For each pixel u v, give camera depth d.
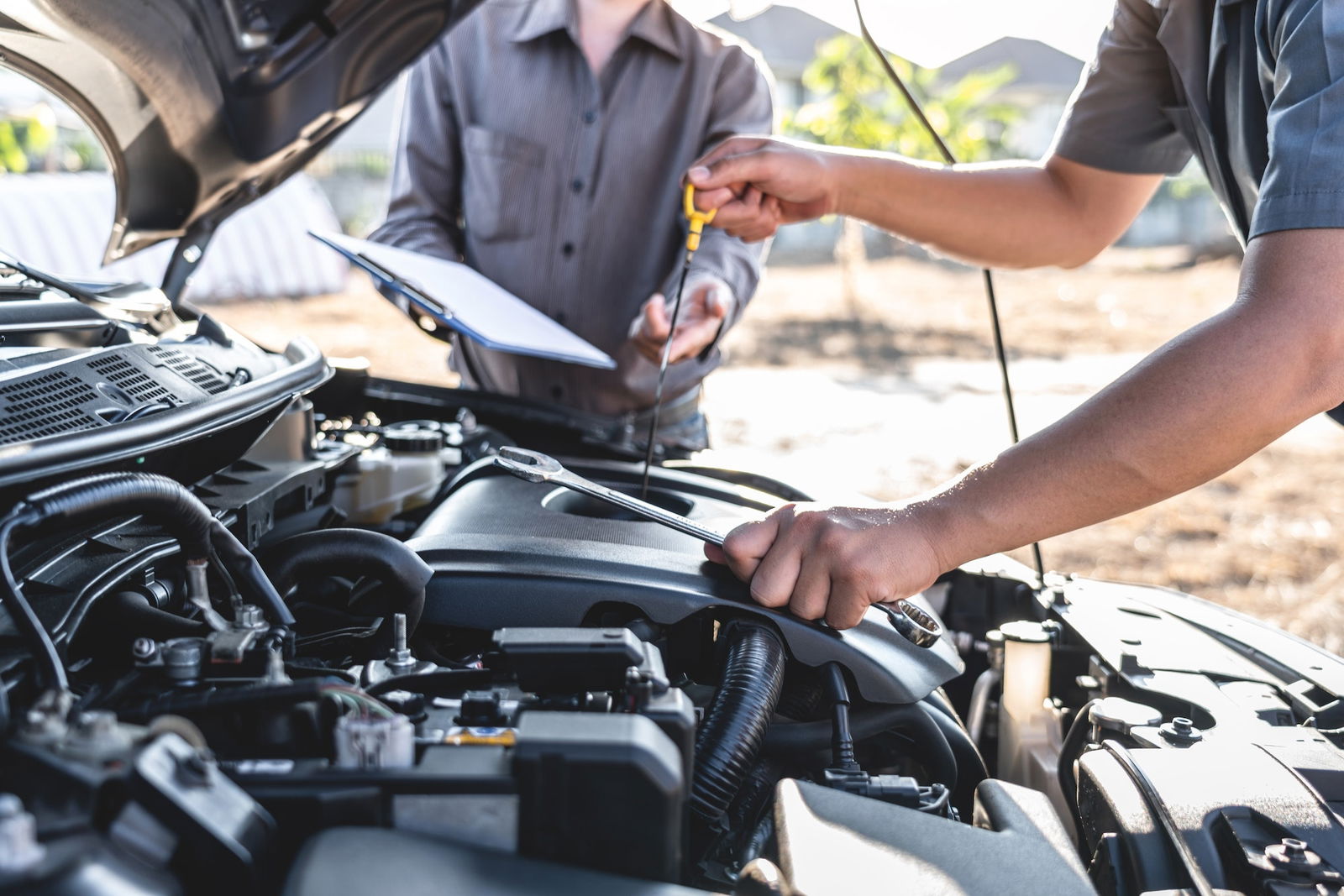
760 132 2.20
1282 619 3.75
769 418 6.18
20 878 0.48
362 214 13.73
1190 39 1.21
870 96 9.58
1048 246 1.53
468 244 2.29
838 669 0.98
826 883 0.64
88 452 0.81
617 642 0.77
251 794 0.62
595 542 1.06
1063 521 0.92
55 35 1.19
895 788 0.83
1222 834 0.77
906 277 12.18
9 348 0.94
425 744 0.69
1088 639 1.17
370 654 0.96
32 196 7.12
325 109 1.62
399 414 1.84
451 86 2.23
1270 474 5.53
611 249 2.19
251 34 1.38
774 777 1.01
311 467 1.22
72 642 0.83
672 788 0.63
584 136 2.15
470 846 0.63
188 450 0.99
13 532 0.67
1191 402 0.86
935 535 0.93
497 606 0.98
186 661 0.75
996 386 7.00
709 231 2.10
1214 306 9.81
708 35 2.17
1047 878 0.69
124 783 0.55
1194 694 1.03
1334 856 0.73
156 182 1.55
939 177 1.51
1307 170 0.86
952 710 1.11
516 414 1.79
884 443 5.70
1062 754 1.05
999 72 9.38
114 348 1.02
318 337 7.74
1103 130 1.47
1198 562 4.34
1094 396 0.93
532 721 0.65
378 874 0.58
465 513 1.16
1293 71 0.90
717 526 1.22
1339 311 0.85
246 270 9.19
